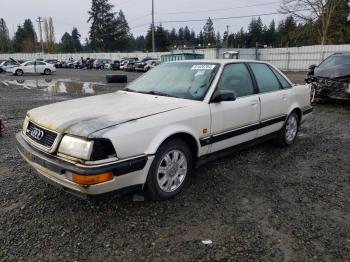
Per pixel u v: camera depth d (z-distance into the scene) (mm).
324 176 4148
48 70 31297
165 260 2498
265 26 90062
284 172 4258
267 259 2512
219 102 3816
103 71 37594
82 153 2703
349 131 6574
